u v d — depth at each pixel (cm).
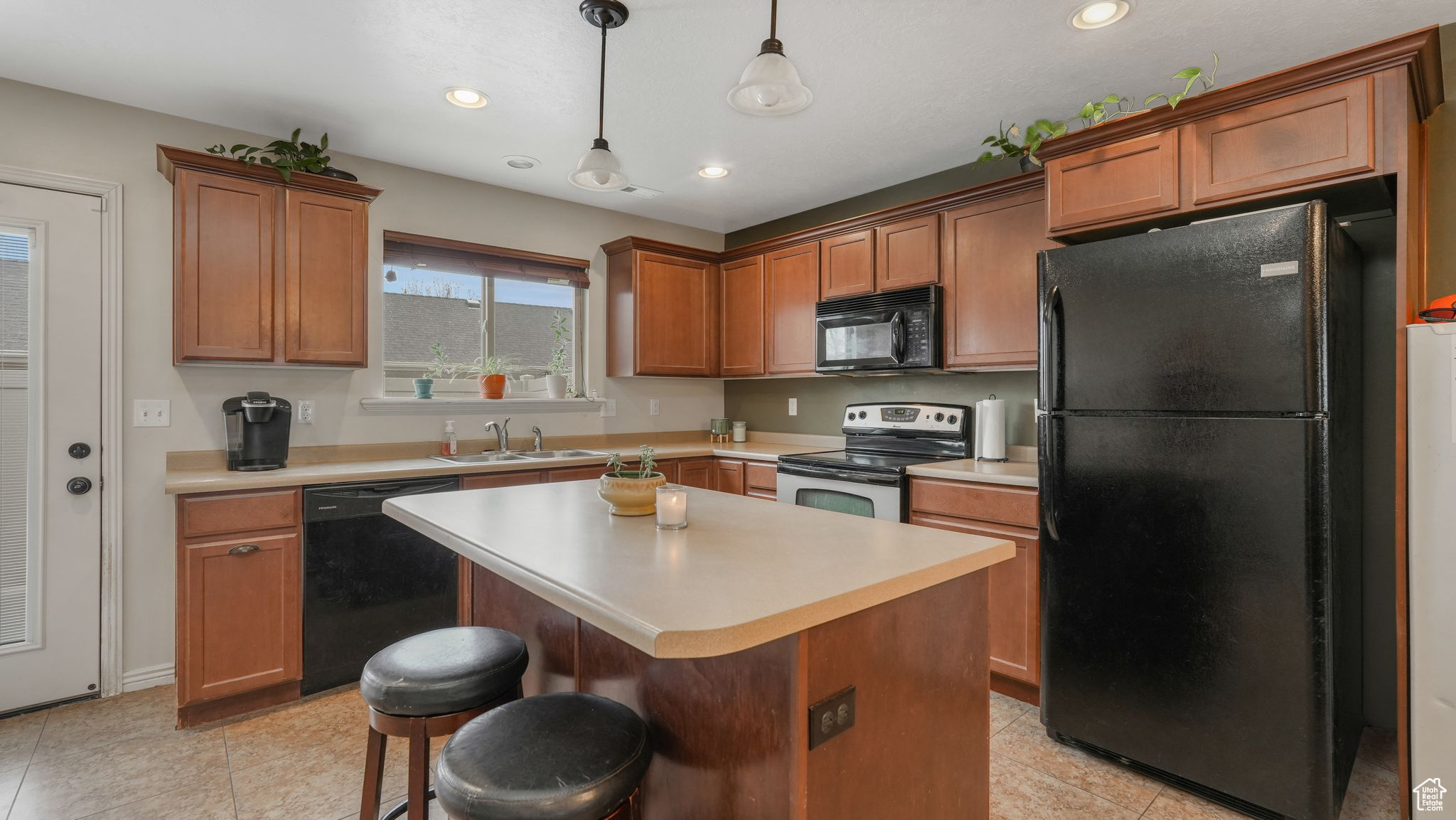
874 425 359
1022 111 269
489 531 152
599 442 405
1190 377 188
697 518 169
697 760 121
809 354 366
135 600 264
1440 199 207
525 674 179
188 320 251
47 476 247
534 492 211
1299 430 172
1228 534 183
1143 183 213
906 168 336
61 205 249
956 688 136
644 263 390
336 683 260
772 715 106
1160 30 209
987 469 273
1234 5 195
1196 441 188
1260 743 179
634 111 269
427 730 133
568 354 400
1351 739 199
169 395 271
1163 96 212
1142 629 199
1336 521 176
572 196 383
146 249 266
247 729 233
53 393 248
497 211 363
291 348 271
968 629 139
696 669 121
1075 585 213
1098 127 219
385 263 329
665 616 94
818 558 128
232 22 206
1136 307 198
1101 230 229
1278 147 189
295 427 302
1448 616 164
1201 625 188
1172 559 193
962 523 267
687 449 386
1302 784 173
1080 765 211
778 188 368
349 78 241
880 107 265
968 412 326
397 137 294
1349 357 198
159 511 269
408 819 141
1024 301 277
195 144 276
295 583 251
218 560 236
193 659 232
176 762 212
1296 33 210
